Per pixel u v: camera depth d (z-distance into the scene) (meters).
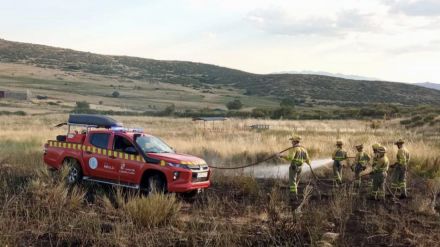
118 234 7.70
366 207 11.25
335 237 8.27
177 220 8.87
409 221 9.93
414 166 17.53
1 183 11.57
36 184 10.88
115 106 117.06
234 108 120.62
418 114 54.44
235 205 10.88
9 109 84.06
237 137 28.41
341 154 14.39
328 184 14.66
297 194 12.76
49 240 7.70
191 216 9.58
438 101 190.38
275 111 79.75
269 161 19.17
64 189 10.82
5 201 9.30
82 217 8.67
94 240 7.60
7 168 14.61
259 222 9.26
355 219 10.05
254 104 152.88
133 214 8.84
